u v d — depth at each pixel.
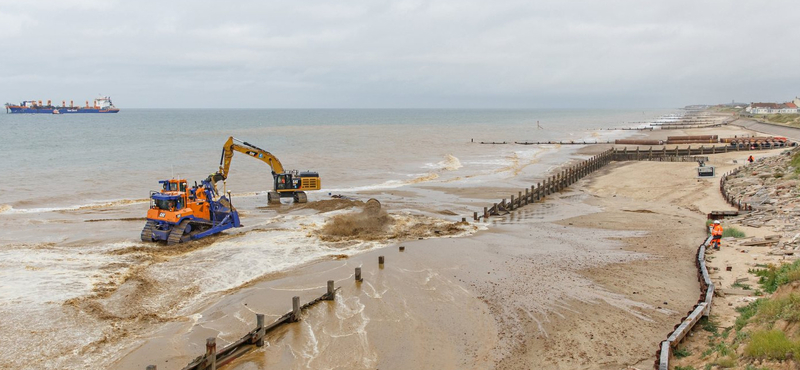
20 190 41.81
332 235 27.67
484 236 27.67
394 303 18.39
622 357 14.11
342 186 46.16
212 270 22.03
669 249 24.36
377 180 49.72
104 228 29.48
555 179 42.59
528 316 17.08
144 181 47.16
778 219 26.08
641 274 20.84
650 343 14.88
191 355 14.86
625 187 42.47
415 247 25.45
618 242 26.06
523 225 30.39
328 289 18.52
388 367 14.21
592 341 15.14
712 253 21.55
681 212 32.69
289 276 21.34
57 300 18.20
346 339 15.75
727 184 38.12
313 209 35.78
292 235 27.61
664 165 52.09
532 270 21.73
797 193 30.44
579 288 19.45
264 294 19.38
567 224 30.50
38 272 21.08
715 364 11.77
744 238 23.50
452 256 23.89
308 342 15.57
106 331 16.17
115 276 20.91
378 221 30.36
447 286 20.02
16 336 15.60
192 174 52.16
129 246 25.33
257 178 50.84
